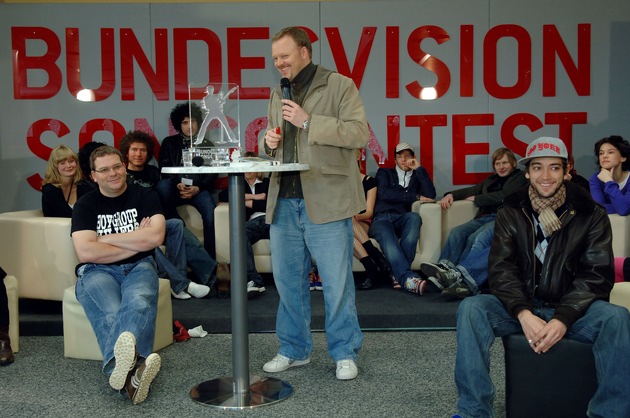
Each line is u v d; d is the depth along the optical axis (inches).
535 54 216.4
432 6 215.3
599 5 214.8
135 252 126.3
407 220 189.5
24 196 216.1
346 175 117.2
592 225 98.8
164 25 215.0
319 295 178.2
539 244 102.1
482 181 207.9
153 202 130.6
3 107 214.5
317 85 117.0
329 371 124.3
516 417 94.3
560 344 93.0
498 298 98.9
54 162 169.9
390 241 183.6
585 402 93.0
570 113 217.3
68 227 154.6
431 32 215.9
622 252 163.3
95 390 116.7
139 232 125.9
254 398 109.7
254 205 194.1
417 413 103.6
